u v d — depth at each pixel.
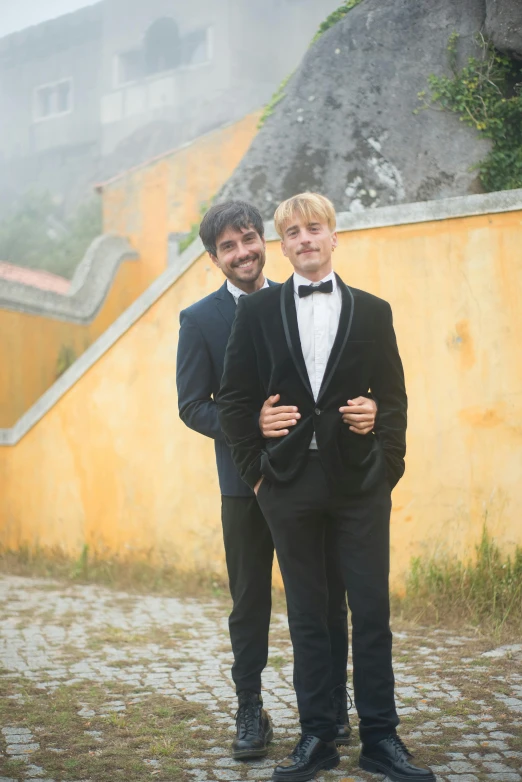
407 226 5.97
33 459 8.83
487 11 7.58
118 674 4.29
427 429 5.84
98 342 8.02
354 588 2.80
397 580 5.88
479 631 4.89
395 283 6.01
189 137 32.50
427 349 5.87
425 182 7.63
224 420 2.92
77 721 3.48
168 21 34.19
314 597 2.86
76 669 4.40
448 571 5.55
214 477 7.16
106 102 36.56
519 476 5.49
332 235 2.95
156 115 34.44
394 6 8.37
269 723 3.21
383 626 2.79
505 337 5.59
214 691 3.94
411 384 5.91
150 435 7.62
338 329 2.84
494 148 7.51
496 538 5.53
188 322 3.33
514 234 5.58
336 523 2.85
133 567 7.53
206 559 7.16
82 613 6.05
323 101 8.45
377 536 2.81
